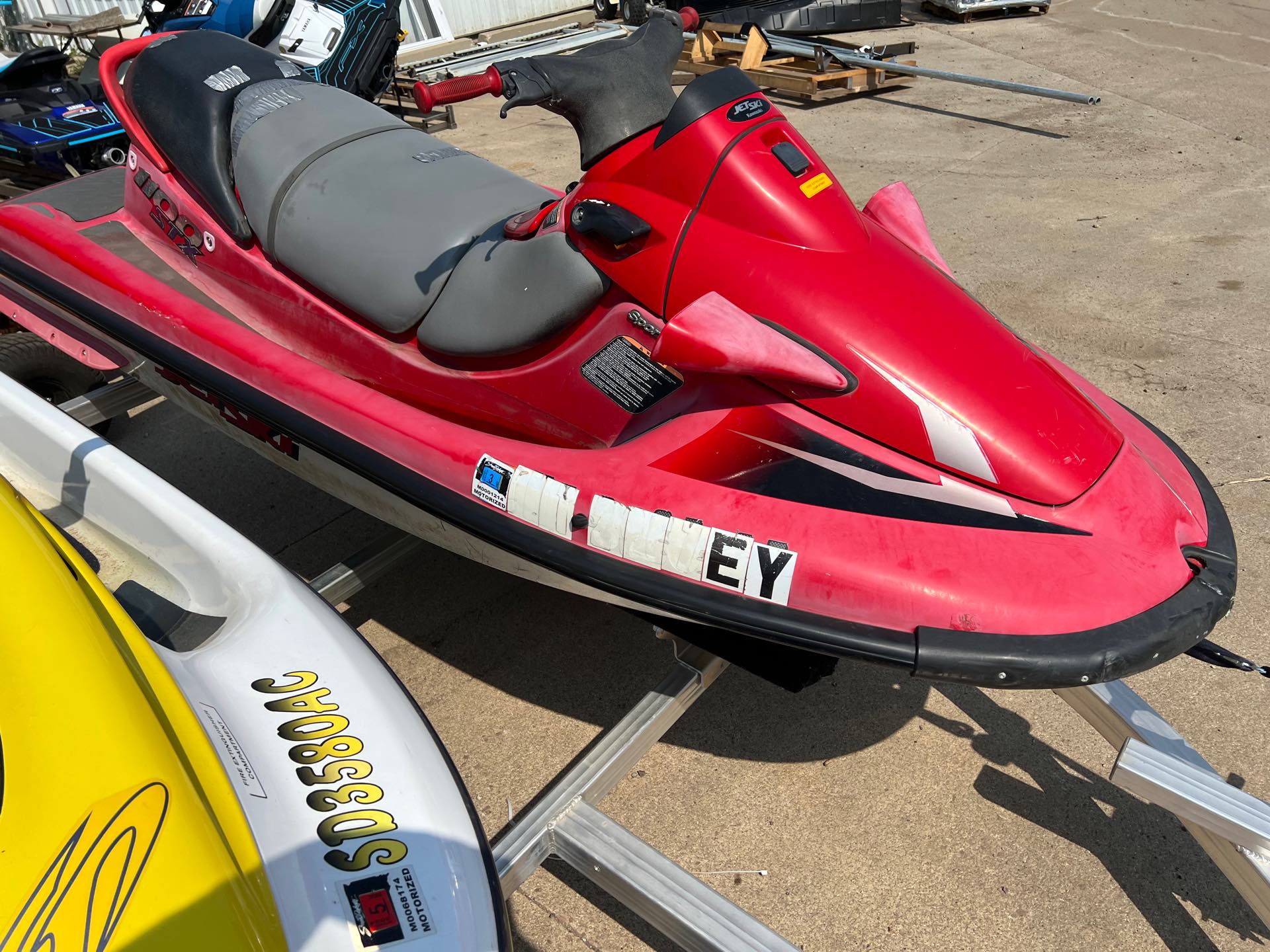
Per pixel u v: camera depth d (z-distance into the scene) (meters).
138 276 2.53
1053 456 1.68
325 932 1.26
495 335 2.05
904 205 2.25
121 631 1.56
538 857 1.60
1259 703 2.27
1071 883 1.90
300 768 1.47
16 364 2.96
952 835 2.00
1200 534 1.76
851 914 1.85
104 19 5.43
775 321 1.76
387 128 2.66
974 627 1.52
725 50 7.64
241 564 1.85
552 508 1.80
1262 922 1.70
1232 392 3.39
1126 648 1.49
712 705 2.33
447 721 2.28
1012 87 6.16
